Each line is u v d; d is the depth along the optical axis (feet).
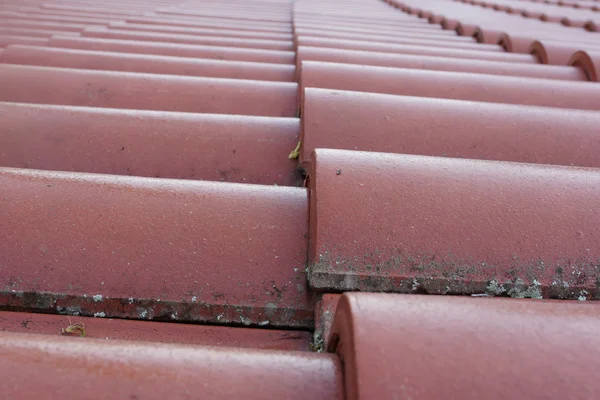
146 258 2.88
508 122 4.31
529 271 2.67
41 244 2.88
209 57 9.00
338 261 2.64
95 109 4.57
